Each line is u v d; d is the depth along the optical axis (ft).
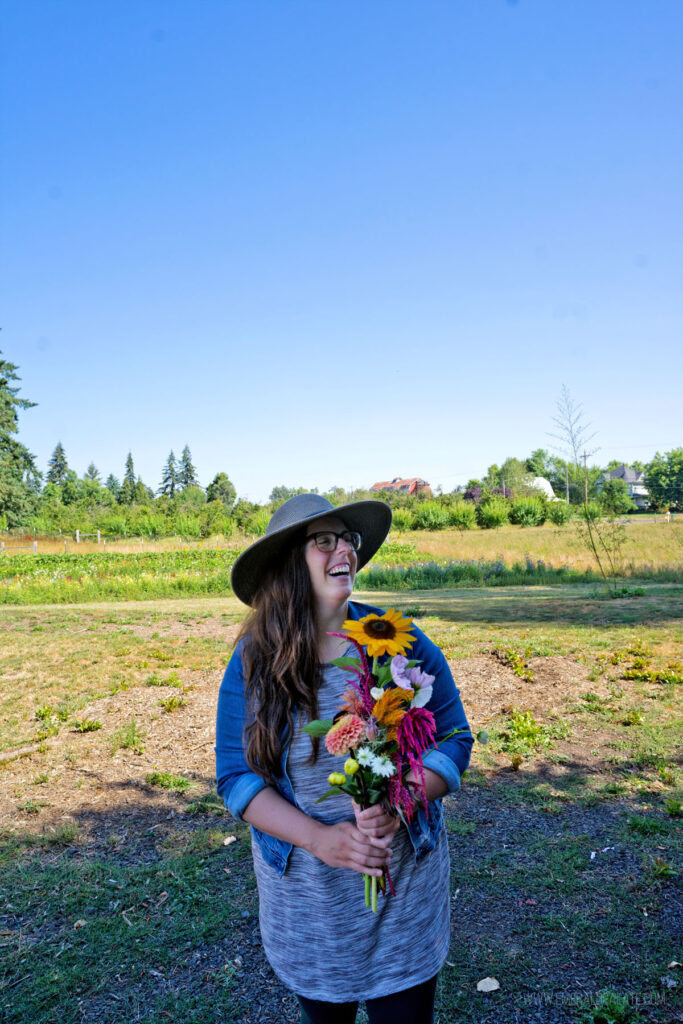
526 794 16.08
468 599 49.55
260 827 5.55
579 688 23.89
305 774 5.65
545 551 85.15
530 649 28.84
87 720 21.75
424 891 5.70
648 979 9.73
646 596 47.21
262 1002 9.61
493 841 13.97
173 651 30.91
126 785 17.29
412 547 92.02
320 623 5.98
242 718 5.91
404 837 5.63
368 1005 5.69
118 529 200.64
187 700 23.72
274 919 5.73
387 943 5.54
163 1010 9.48
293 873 5.60
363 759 4.96
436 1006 9.39
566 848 13.55
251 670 5.84
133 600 58.65
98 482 353.10
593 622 36.24
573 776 16.99
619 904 11.60
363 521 6.40
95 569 75.31
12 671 27.55
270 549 5.95
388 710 5.08
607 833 14.07
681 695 22.68
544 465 314.96
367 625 5.20
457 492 256.93
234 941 10.98
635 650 28.32
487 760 18.13
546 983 9.77
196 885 12.59
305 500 6.09
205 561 81.56
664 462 319.47
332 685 5.75
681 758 17.71
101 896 12.25
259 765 5.65
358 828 5.13
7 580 70.59
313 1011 5.72
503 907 11.69
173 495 383.04
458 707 6.12
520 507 169.37
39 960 10.56
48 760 18.86
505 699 23.08
